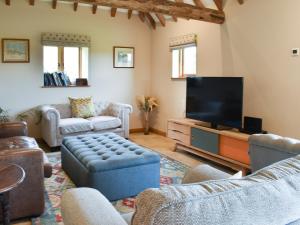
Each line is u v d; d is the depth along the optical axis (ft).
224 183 3.27
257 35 13.50
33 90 18.25
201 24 16.80
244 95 14.30
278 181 3.45
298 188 3.56
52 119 16.03
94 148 11.06
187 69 18.65
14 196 8.11
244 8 14.06
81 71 20.03
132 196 9.94
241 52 14.35
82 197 4.88
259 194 3.18
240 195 3.06
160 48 20.68
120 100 21.15
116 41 20.54
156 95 21.50
